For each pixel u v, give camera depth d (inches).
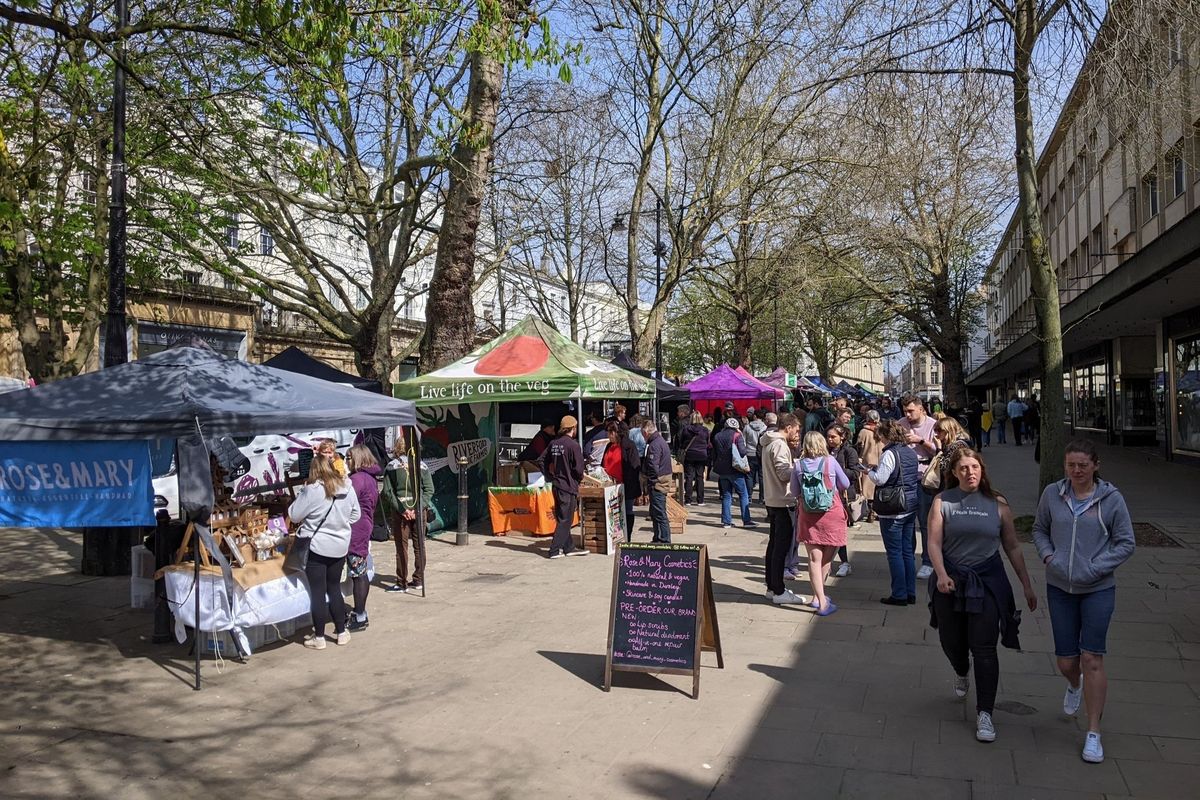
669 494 515.8
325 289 1131.9
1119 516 192.2
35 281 563.8
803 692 239.3
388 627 316.5
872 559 437.7
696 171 939.3
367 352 689.6
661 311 863.7
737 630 303.7
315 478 291.0
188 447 261.3
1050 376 462.0
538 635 302.4
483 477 574.9
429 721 223.1
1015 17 426.3
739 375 865.5
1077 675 208.2
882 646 281.9
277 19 303.1
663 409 1043.9
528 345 527.8
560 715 225.6
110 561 413.7
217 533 283.4
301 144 541.0
